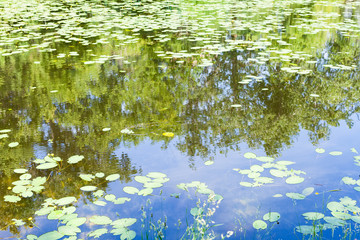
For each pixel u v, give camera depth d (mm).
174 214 1934
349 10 10336
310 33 6852
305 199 2025
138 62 5074
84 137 2904
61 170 2420
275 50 5629
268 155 2545
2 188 2213
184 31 7352
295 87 3941
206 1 13430
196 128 3023
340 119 3127
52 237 1727
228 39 6516
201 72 4555
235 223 1839
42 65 5004
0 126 3117
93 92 3916
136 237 1748
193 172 2357
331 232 1735
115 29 7762
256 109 3377
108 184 2250
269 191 2119
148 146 2738
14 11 10867
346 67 4641
